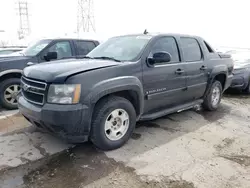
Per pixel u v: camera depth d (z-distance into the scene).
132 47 3.77
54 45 5.80
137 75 3.40
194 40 4.66
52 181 2.59
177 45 4.20
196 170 2.85
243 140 3.76
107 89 2.98
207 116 4.96
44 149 3.29
